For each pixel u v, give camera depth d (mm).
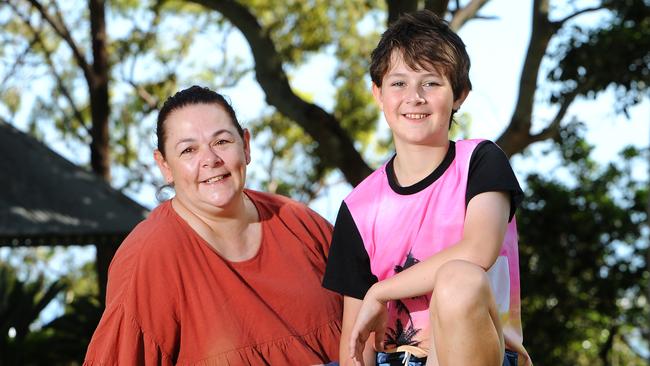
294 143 22422
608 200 15953
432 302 2957
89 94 18344
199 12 19906
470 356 2908
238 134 4176
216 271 4074
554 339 15953
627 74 12578
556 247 15859
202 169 4066
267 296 4129
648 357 17891
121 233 13211
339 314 4266
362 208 3691
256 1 18172
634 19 12594
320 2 18391
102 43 18344
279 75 12422
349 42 19172
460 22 12312
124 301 3953
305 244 4348
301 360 4082
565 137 13055
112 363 3945
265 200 4414
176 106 4152
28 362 12656
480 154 3531
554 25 12094
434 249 3539
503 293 3568
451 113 3660
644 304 16453
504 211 3449
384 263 3633
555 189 15953
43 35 21672
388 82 3621
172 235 4055
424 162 3588
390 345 3643
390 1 11438
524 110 12508
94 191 13523
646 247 15945
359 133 20531
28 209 12867
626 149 16141
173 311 3998
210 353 4004
